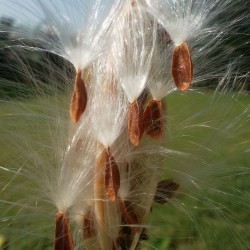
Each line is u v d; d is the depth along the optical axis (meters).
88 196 0.07
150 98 0.07
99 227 0.07
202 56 0.08
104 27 0.07
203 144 0.08
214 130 0.08
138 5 0.07
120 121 0.07
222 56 0.08
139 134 0.07
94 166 0.07
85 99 0.07
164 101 0.07
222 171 0.08
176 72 0.07
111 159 0.07
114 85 0.07
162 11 0.07
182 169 0.08
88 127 0.07
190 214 0.08
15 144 0.08
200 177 0.08
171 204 0.08
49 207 0.07
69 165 0.07
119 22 0.07
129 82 0.07
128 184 0.07
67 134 0.07
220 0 0.07
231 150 0.08
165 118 0.07
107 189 0.07
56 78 0.08
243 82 0.09
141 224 0.07
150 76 0.07
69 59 0.07
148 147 0.07
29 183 0.07
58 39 0.07
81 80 0.07
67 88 0.08
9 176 0.08
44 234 0.08
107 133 0.07
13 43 0.07
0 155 0.08
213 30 0.07
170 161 0.08
